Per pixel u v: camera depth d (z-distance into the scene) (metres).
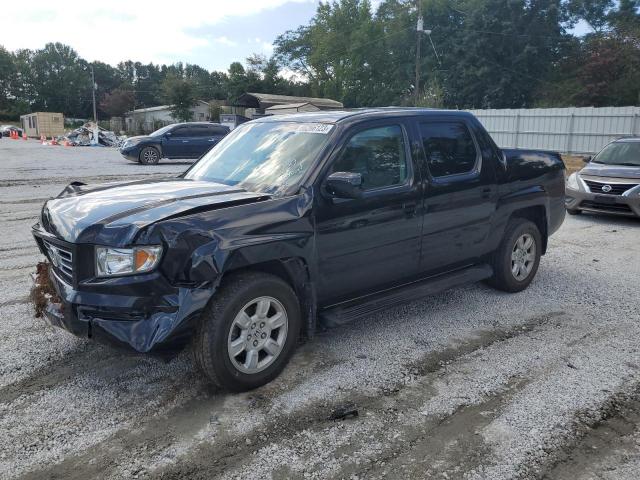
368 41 58.97
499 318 5.04
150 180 4.63
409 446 3.07
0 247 7.45
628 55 39.00
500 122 28.92
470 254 5.14
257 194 3.83
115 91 96.25
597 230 9.31
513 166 5.48
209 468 2.86
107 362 4.05
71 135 40.94
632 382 3.80
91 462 2.90
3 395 3.57
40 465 2.87
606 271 6.66
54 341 4.39
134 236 3.18
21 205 10.83
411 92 56.41
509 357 4.21
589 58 40.88
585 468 2.88
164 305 3.22
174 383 3.75
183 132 21.36
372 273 4.30
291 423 3.28
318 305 4.06
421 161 4.59
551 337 4.60
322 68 67.62
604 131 25.09
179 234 3.22
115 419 3.31
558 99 42.44
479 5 47.47
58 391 3.63
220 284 3.46
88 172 17.41
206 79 108.81
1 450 2.99
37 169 18.28
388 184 4.34
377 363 4.09
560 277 6.38
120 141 39.78
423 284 4.80
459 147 4.98
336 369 3.98
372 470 2.86
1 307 5.13
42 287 3.77
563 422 3.30
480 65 46.81
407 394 3.63
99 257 3.27
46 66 113.31
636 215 9.52
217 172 4.54
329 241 3.92
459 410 3.44
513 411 3.42
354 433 3.19
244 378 3.56
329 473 2.83
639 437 3.16
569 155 25.83
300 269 3.81
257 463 2.91
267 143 4.49
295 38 73.19
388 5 59.66
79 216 3.50
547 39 46.00
